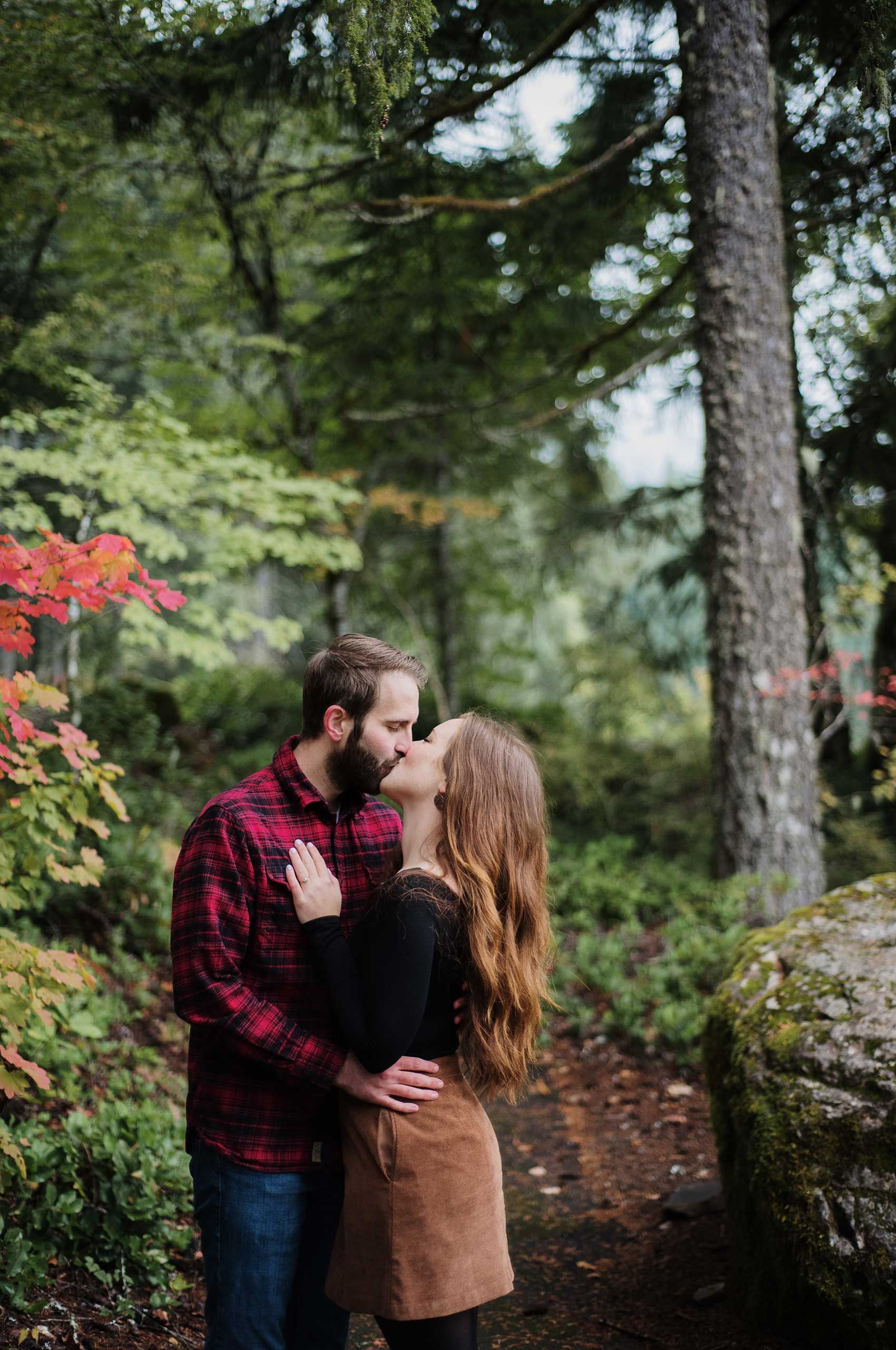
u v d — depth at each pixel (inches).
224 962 68.9
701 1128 160.4
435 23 228.1
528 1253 125.4
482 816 72.7
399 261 349.1
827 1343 88.4
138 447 227.8
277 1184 70.9
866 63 143.9
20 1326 89.5
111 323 298.8
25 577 98.3
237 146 294.2
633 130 269.9
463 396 410.6
